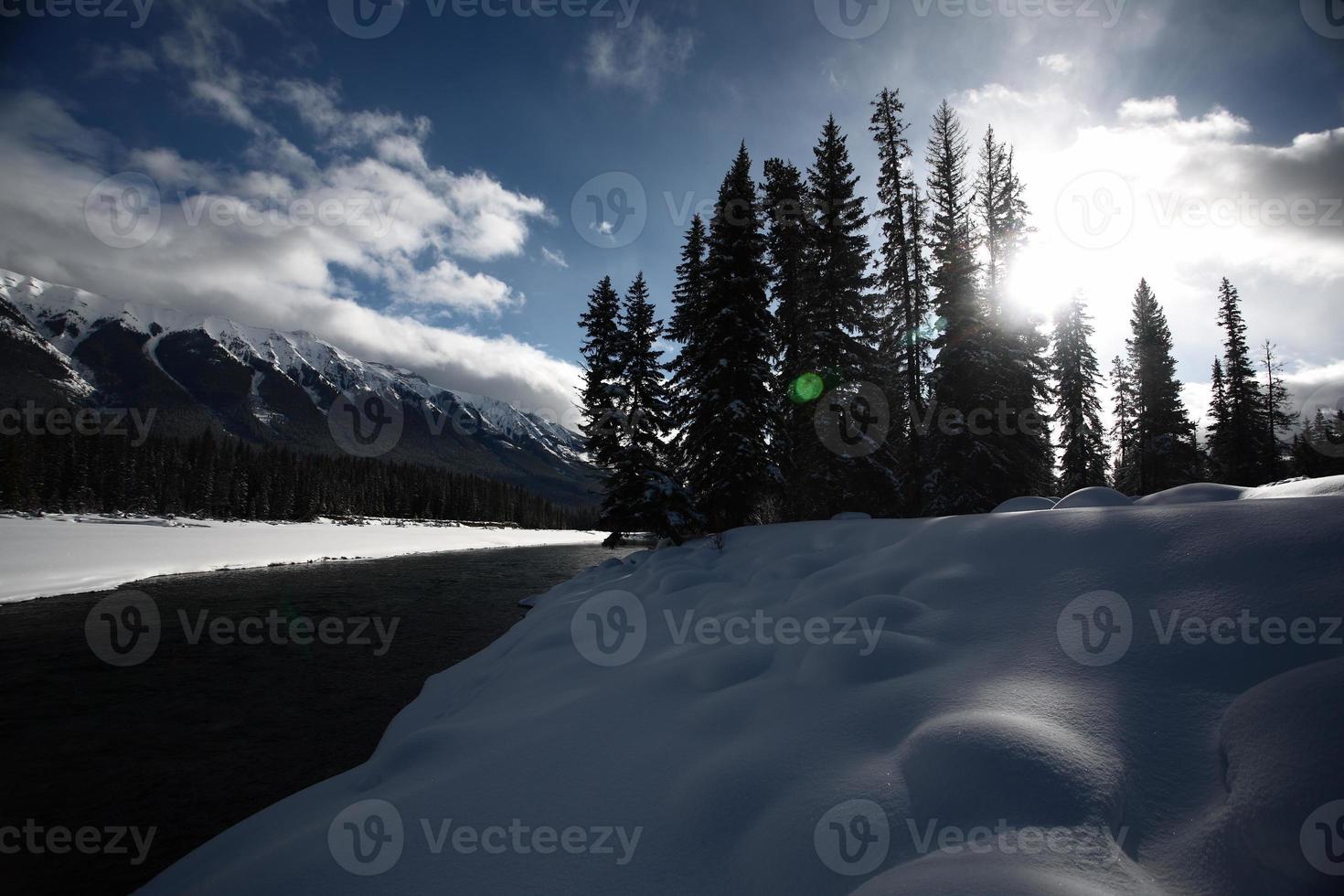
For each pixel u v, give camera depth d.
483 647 12.62
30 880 4.51
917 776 2.51
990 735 2.52
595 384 19.25
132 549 27.64
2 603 17.58
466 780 3.51
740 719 3.56
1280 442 31.20
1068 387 27.02
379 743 7.00
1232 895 1.82
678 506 16.55
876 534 7.80
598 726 3.99
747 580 8.02
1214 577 3.47
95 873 4.60
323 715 8.38
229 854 3.55
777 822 2.51
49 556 23.64
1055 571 4.18
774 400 16.84
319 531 51.59
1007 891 1.75
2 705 8.85
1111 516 4.58
